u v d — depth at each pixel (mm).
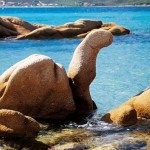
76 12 88438
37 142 8453
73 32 29812
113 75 16781
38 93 9867
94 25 32062
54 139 8656
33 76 9719
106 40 10625
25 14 78125
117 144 8258
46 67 9781
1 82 10109
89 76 10586
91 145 8266
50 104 10102
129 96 13312
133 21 47750
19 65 9984
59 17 62156
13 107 9930
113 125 9539
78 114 10695
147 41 27031
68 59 20562
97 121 10023
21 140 8469
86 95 10734
